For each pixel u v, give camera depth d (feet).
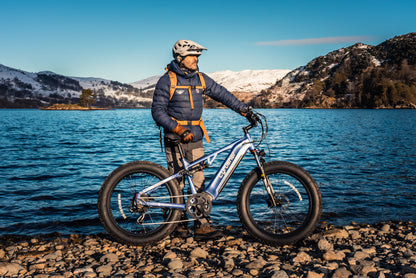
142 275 9.78
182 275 9.47
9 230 15.93
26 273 10.12
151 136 94.89
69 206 20.29
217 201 20.88
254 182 12.44
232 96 13.07
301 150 53.83
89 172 33.86
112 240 13.57
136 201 12.16
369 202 20.89
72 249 12.65
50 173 33.14
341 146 61.31
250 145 12.66
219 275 9.55
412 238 13.08
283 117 300.81
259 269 9.98
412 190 24.31
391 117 302.86
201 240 13.24
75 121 245.86
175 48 12.37
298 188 12.50
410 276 8.84
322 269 9.43
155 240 12.35
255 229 12.28
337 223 16.84
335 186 25.68
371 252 11.35
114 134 104.88
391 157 44.93
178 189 12.42
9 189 25.38
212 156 12.57
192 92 12.57
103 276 9.78
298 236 12.07
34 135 101.14
